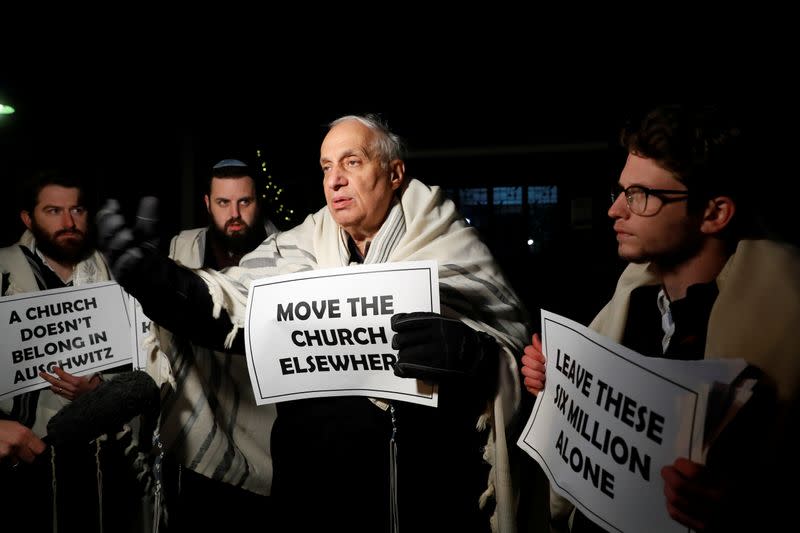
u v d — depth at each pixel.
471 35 5.24
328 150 1.53
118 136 4.95
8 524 1.89
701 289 1.05
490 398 1.43
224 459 1.90
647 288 1.19
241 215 2.53
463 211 7.38
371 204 1.53
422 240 1.60
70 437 1.49
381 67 5.60
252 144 6.07
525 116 6.39
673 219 1.00
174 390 1.77
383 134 1.56
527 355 1.34
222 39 5.11
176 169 5.60
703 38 4.83
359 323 1.41
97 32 4.55
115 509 2.00
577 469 1.11
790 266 0.96
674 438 0.91
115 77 4.86
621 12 4.96
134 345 1.85
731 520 0.87
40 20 4.29
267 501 2.34
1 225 3.78
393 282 1.39
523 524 1.61
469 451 1.57
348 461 1.47
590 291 6.02
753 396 0.93
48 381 1.72
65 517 1.96
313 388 1.45
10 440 1.54
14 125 4.45
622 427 1.00
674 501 0.89
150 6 4.64
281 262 1.72
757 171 1.00
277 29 5.10
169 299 1.46
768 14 4.54
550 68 5.53
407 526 1.45
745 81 4.66
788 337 0.93
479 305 1.59
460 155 6.79
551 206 7.12
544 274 6.64
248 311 1.50
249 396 2.01
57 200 1.94
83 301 1.81
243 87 5.61
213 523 2.25
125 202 4.59
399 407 1.49
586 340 1.11
